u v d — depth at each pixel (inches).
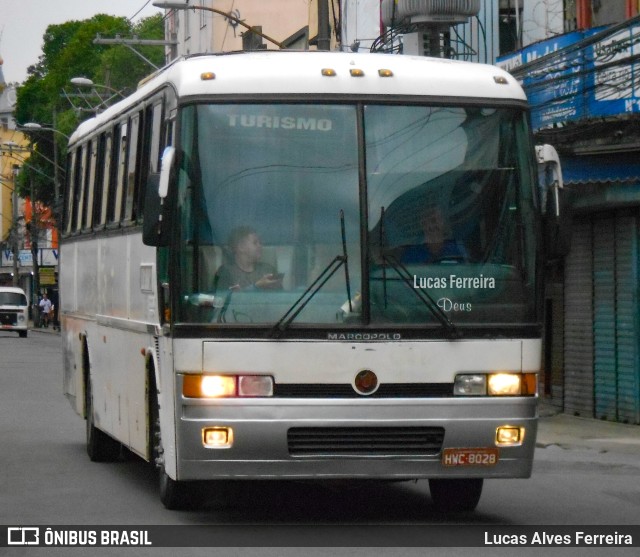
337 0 1663.4
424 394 459.2
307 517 506.0
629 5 924.6
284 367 452.8
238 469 452.8
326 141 467.5
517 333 466.0
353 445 455.5
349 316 457.1
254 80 469.4
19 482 613.9
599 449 797.2
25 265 4542.3
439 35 1061.8
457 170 472.1
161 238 460.1
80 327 727.7
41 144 3836.1
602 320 970.7
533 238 473.7
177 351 455.5
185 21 3080.7
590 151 855.1
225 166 463.2
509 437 462.6
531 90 932.6
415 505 544.7
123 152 602.2
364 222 462.6
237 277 458.0
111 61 3474.4
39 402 1123.3
